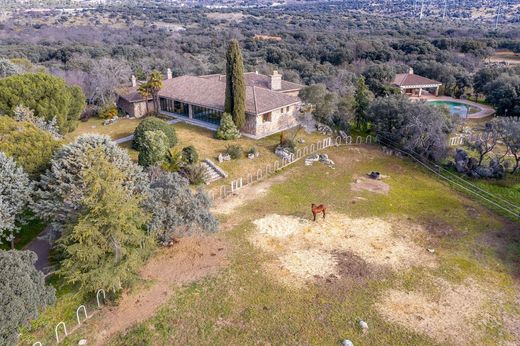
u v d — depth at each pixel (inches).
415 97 2970.0
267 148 1697.8
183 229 957.8
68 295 847.7
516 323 789.9
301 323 780.0
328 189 1391.5
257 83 2288.4
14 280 658.8
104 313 804.0
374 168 1592.0
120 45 3814.0
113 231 792.9
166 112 2164.1
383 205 1280.8
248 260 978.7
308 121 1959.9
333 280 908.0
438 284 901.8
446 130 1705.2
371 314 807.1
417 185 1451.8
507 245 1070.4
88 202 781.3
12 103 1453.0
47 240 947.3
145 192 952.3
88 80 2365.9
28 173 1007.6
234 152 1578.5
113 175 846.5
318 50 3575.3
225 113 1771.7
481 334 761.6
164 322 780.0
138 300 839.1
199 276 917.2
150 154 1402.6
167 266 951.0
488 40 3882.9
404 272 942.4
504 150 1814.7
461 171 1553.9
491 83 2573.8
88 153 936.9
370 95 2046.0
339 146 1815.9
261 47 3809.1
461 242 1079.0
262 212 1218.6
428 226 1159.6
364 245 1053.2
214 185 1389.0
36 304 695.7
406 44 3698.3
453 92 3065.9
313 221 1170.0
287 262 972.6
